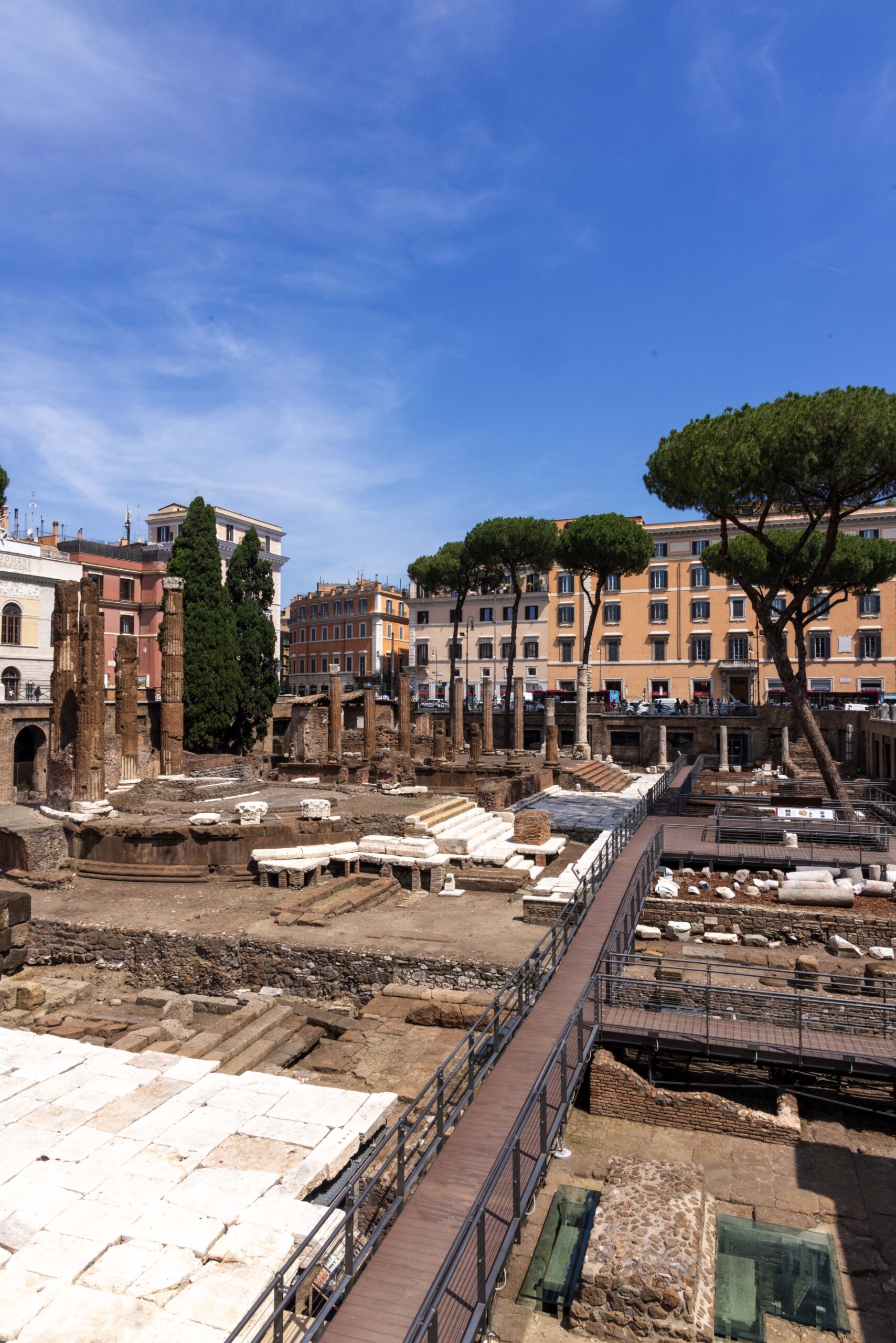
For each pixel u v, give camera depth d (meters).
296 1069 14.92
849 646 72.69
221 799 34.94
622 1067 13.58
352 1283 7.93
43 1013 17.33
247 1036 15.98
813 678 73.69
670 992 17.55
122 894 25.17
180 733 43.31
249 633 58.31
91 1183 9.16
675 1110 13.20
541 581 86.12
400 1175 8.88
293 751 59.44
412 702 80.12
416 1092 13.69
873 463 28.53
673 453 33.09
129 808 32.28
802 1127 13.35
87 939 21.73
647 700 80.44
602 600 82.56
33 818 30.22
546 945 19.70
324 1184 9.89
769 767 59.94
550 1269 9.66
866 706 64.12
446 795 36.47
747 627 76.75
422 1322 6.65
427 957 18.94
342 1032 16.94
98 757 31.19
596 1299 8.64
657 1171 10.41
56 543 74.06
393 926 21.80
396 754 42.44
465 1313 7.51
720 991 14.55
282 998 19.20
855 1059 13.27
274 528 91.00
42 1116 10.68
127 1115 10.71
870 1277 9.65
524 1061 12.66
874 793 41.44
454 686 65.19
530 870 26.94
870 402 27.92
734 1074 15.03
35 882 25.88
